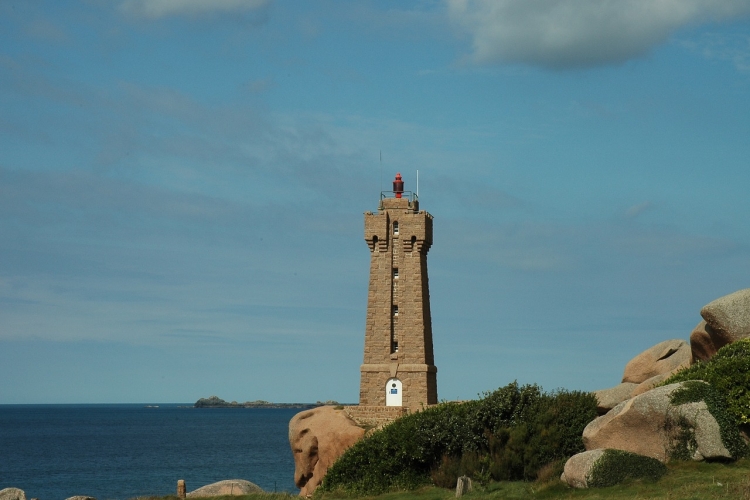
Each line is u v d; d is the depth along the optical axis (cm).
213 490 7475
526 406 5853
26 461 17975
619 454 4612
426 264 9869
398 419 6488
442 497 5178
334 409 8525
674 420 4716
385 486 5944
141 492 12481
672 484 4353
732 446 4638
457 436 5875
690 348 6166
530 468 5319
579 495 4447
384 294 9550
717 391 4831
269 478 14100
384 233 9619
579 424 5519
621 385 5731
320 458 8031
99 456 19200
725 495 4009
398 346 9475
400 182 9875
